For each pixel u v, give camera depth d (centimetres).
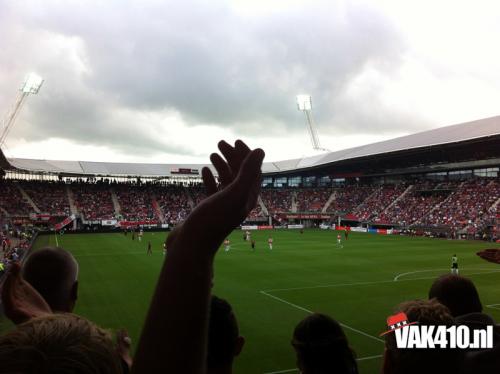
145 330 141
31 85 9144
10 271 221
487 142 7506
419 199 9644
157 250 5772
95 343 134
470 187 8919
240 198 150
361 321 2286
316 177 12731
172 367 134
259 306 2644
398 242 6981
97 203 10431
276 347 1867
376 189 11156
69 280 313
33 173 10275
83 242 6875
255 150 160
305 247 6200
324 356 345
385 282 3441
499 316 2409
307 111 13550
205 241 145
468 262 4594
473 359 304
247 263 4531
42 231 8531
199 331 140
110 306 2633
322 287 3234
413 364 316
